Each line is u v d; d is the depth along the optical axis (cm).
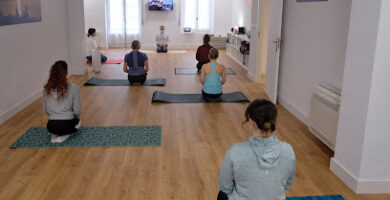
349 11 363
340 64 381
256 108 160
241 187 168
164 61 984
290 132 444
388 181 297
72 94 384
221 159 362
